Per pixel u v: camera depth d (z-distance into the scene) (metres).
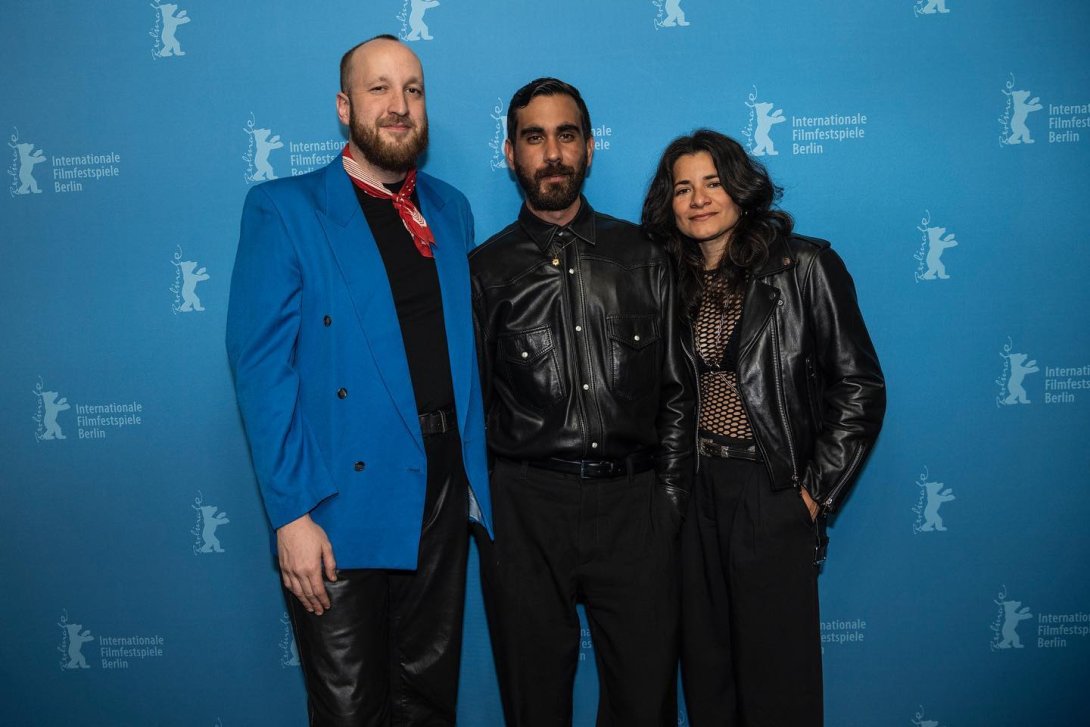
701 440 1.83
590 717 2.26
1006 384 2.14
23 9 2.10
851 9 2.08
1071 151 2.10
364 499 1.61
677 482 1.79
